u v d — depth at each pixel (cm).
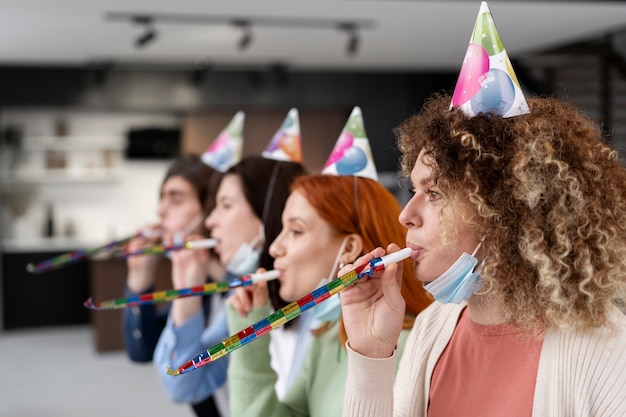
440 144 106
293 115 207
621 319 102
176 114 854
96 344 655
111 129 857
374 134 848
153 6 529
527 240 100
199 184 259
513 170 101
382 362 114
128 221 868
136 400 506
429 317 127
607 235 100
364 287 117
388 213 157
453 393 115
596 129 109
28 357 655
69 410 487
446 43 685
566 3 521
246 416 155
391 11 547
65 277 784
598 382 100
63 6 526
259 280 158
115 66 789
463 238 105
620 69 624
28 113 836
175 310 214
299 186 161
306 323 175
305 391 160
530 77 744
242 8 537
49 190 852
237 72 814
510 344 110
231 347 104
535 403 104
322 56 758
